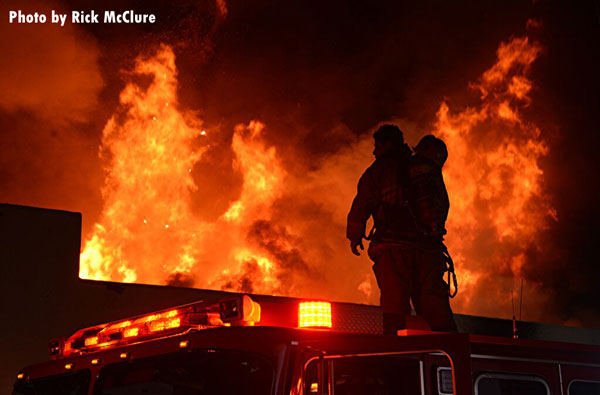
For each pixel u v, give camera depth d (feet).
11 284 20.61
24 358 20.25
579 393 13.71
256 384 10.79
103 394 12.96
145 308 21.89
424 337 10.07
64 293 21.17
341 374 10.93
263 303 12.13
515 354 13.04
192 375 11.45
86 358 13.58
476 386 12.40
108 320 21.43
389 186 15.87
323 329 11.75
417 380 11.50
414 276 15.61
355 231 16.24
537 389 13.15
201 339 11.49
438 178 15.44
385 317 12.76
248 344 10.99
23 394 15.08
